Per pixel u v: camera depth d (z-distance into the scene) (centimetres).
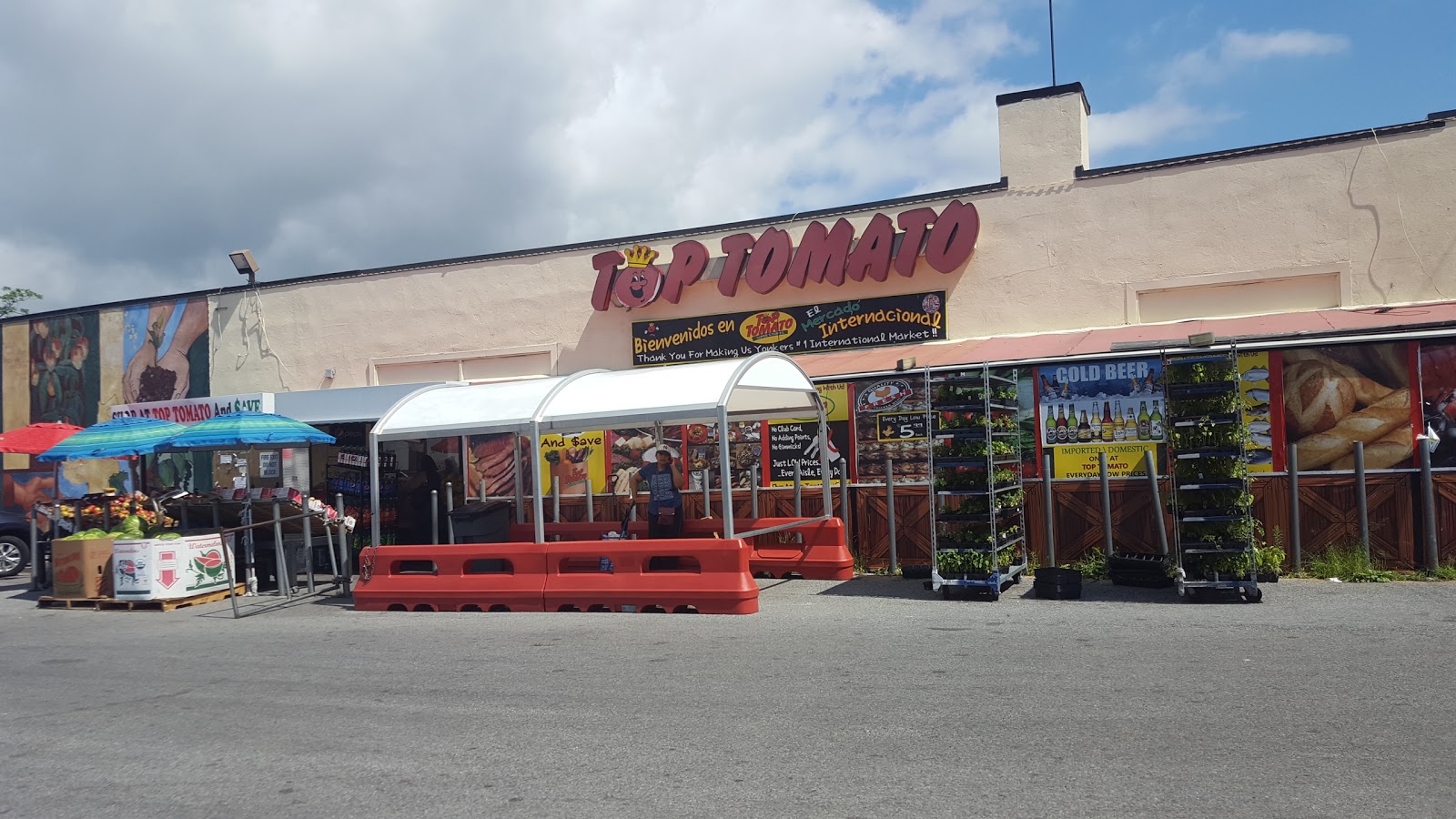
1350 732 586
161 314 2558
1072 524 1321
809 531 1377
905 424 1432
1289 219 1572
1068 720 634
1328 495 1205
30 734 730
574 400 1251
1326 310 1515
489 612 1220
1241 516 1039
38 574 1670
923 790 526
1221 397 1048
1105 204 1697
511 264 2197
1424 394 1173
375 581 1302
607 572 1197
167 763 646
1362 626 884
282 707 778
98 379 2631
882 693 721
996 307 1766
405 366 2303
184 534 1517
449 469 1788
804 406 1459
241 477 1822
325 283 2381
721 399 1144
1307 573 1187
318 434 1533
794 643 924
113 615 1368
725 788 546
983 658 822
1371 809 472
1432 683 683
